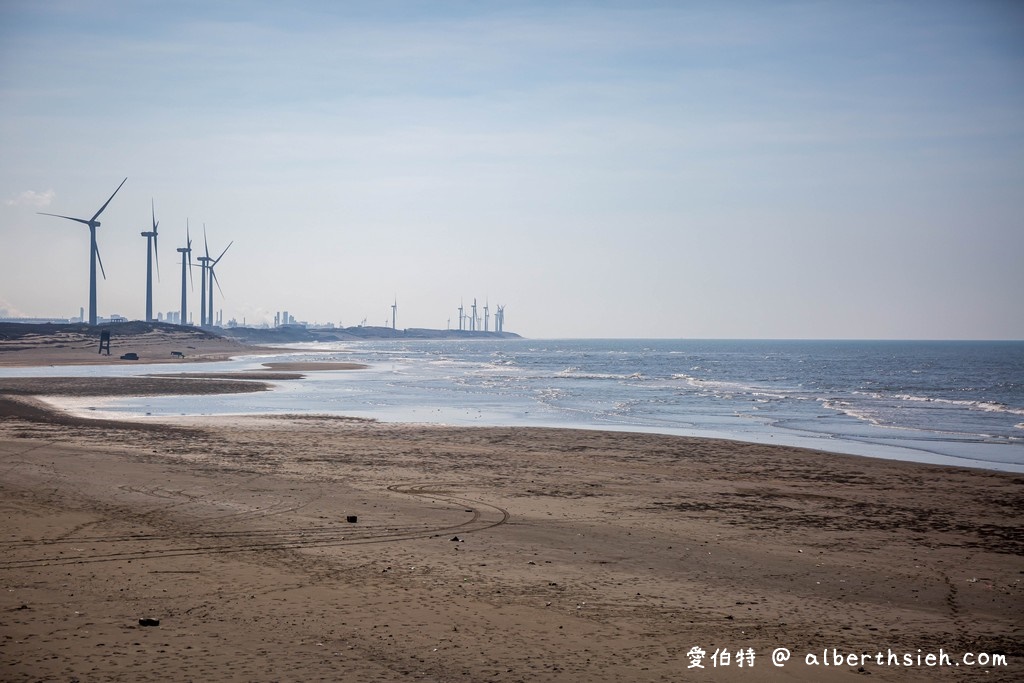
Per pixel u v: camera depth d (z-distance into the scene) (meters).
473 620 10.81
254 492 19.62
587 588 12.57
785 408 51.81
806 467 26.36
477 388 67.44
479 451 28.86
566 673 9.05
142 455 25.42
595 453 28.88
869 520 18.47
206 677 8.56
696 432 37.44
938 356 193.62
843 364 141.38
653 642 10.22
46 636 9.71
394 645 9.76
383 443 30.48
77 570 12.62
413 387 67.56
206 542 14.66
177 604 11.09
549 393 62.53
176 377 74.12
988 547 16.05
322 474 23.03
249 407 46.31
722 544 15.78
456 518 17.44
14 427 32.59
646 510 19.05
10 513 16.34
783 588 12.95
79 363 106.50
